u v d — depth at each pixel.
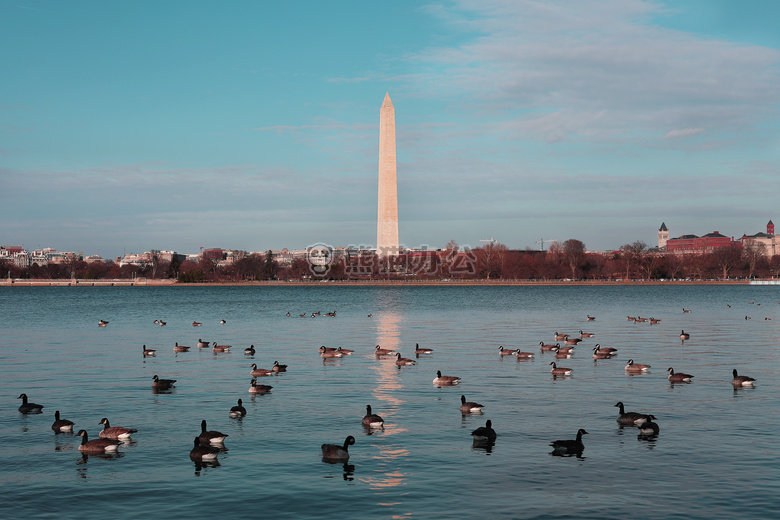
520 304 164.50
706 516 24.59
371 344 77.12
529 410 40.44
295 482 28.20
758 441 33.41
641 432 35.06
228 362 62.66
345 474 29.09
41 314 134.50
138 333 92.06
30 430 36.72
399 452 32.00
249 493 27.06
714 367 57.41
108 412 40.75
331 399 44.19
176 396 45.56
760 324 102.38
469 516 24.73
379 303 173.50
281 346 75.62
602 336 84.69
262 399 44.34
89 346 75.88
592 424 36.94
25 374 54.97
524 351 68.81
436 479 28.38
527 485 27.59
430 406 41.84
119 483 28.30
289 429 36.34
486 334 87.88
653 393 45.69
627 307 149.88
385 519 24.55
